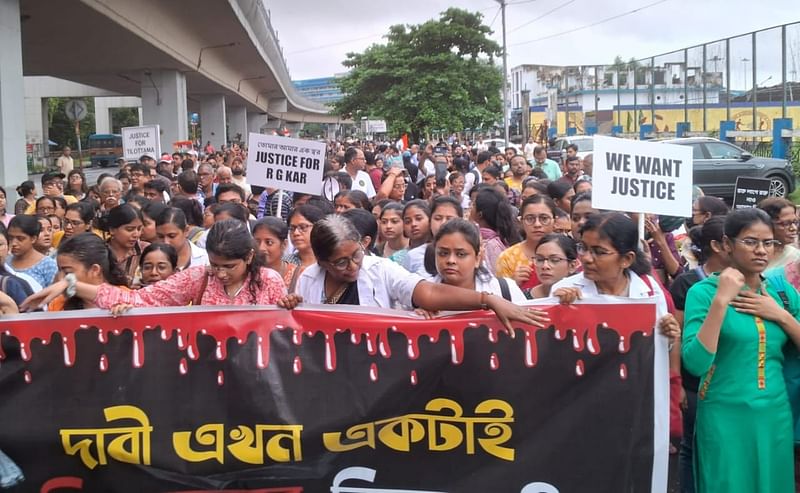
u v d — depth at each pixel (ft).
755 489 11.31
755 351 11.23
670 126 104.88
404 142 91.15
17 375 10.97
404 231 18.80
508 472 10.94
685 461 13.48
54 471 11.01
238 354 11.04
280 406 10.96
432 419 11.03
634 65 111.65
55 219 22.75
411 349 11.03
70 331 11.01
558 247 14.49
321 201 19.85
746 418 11.25
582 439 10.94
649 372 10.92
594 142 14.58
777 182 33.14
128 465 11.00
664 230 20.15
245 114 196.85
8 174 43.80
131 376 11.02
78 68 93.97
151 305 12.01
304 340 11.07
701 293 11.68
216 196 25.84
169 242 17.19
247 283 12.19
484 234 19.39
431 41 119.34
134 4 65.82
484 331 11.00
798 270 12.94
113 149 180.65
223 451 10.98
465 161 46.44
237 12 78.69
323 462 10.99
